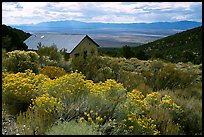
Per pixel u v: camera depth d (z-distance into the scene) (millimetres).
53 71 9070
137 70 14648
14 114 4848
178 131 4992
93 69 10344
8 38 19281
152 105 5879
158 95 6246
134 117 4574
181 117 5641
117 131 4148
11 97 5125
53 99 4602
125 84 9273
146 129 4488
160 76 9797
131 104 4879
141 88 8805
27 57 11180
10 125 4121
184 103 6480
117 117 4668
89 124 4199
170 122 5070
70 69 11680
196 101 6879
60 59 14188
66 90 5098
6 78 5699
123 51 26438
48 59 12641
